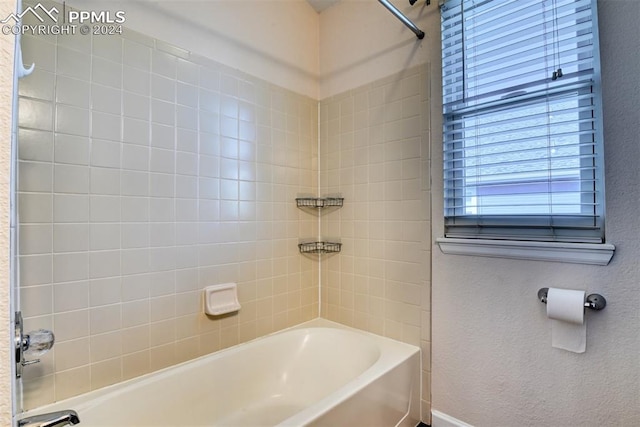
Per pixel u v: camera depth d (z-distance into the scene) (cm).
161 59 141
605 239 115
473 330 147
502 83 140
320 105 214
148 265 137
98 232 123
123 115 129
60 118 114
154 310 139
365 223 188
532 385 131
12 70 33
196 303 152
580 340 117
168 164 143
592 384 118
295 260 200
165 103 142
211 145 158
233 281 167
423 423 163
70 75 117
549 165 128
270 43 186
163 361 141
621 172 112
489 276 142
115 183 127
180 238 147
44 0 111
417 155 166
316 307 212
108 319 126
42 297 111
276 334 183
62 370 115
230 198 166
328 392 173
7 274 32
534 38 131
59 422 62
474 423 147
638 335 109
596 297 114
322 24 214
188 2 150
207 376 146
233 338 167
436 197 159
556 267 125
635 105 109
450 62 155
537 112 130
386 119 179
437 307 158
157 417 129
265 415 156
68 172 116
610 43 114
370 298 186
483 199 146
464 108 151
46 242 112
